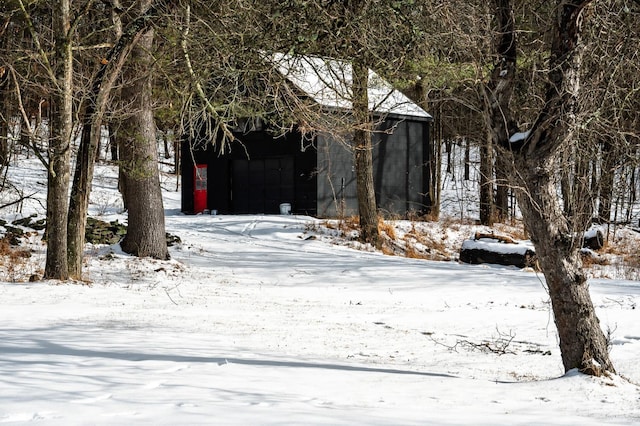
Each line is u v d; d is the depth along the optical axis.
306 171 39.28
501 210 45.34
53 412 5.35
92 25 21.42
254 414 5.54
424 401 7.05
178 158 58.72
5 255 23.05
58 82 17.72
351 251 29.58
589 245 33.19
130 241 23.81
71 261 19.02
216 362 8.62
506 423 5.95
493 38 9.11
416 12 12.88
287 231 33.03
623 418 6.55
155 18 17.61
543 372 9.95
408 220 40.97
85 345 9.62
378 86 20.48
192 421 5.16
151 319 13.28
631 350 11.80
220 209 42.44
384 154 42.09
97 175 55.09
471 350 11.62
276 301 17.31
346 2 13.17
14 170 50.38
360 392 7.30
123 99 21.69
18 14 19.00
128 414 5.37
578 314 8.85
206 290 19.00
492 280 21.80
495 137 9.11
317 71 16.16
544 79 9.25
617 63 9.05
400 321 14.55
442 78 14.94
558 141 8.70
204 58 16.39
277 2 13.00
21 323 12.16
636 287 20.25
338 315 15.16
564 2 8.62
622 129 9.59
